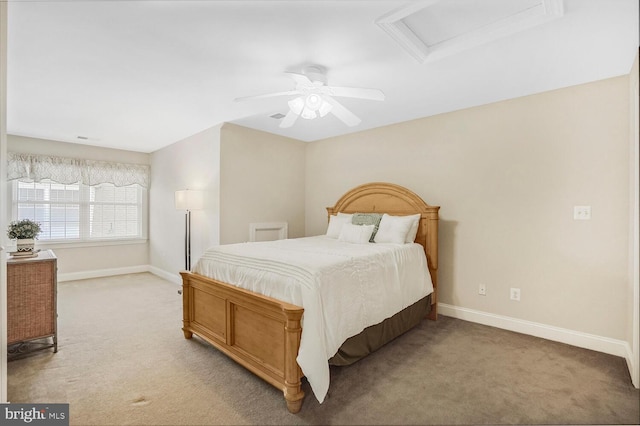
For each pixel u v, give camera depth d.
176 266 4.91
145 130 4.29
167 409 1.79
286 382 1.80
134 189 5.66
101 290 4.39
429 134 3.61
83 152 5.06
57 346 2.58
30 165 4.53
